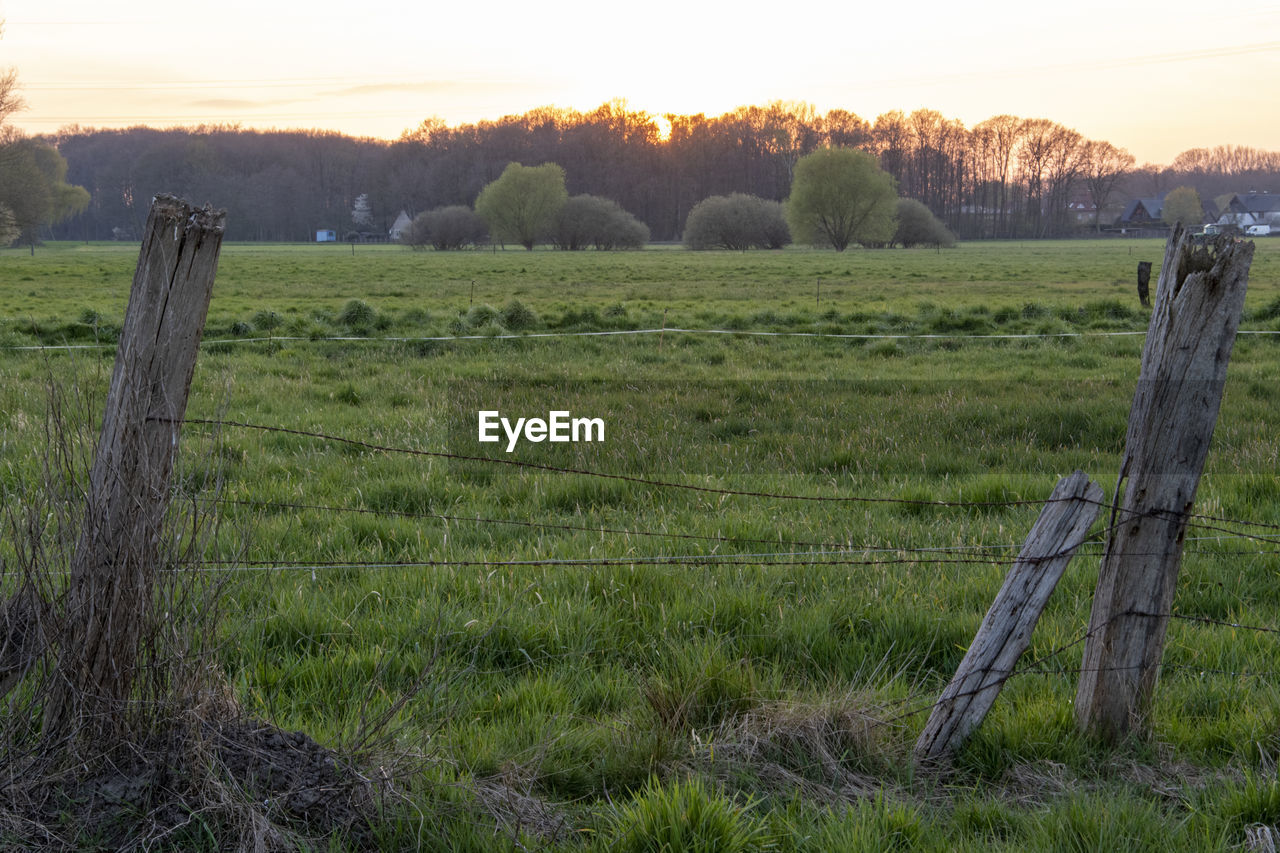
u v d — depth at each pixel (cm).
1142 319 2211
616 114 16175
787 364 1645
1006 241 14738
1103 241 14312
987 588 547
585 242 11350
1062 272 5794
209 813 300
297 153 16188
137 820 295
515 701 418
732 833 313
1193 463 371
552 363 1619
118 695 308
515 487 792
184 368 307
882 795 338
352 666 438
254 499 680
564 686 433
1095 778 370
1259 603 546
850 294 3809
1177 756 386
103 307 3097
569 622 492
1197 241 358
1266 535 653
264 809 304
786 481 837
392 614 503
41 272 5812
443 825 318
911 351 1823
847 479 844
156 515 308
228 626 450
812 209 10119
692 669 432
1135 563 379
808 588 559
